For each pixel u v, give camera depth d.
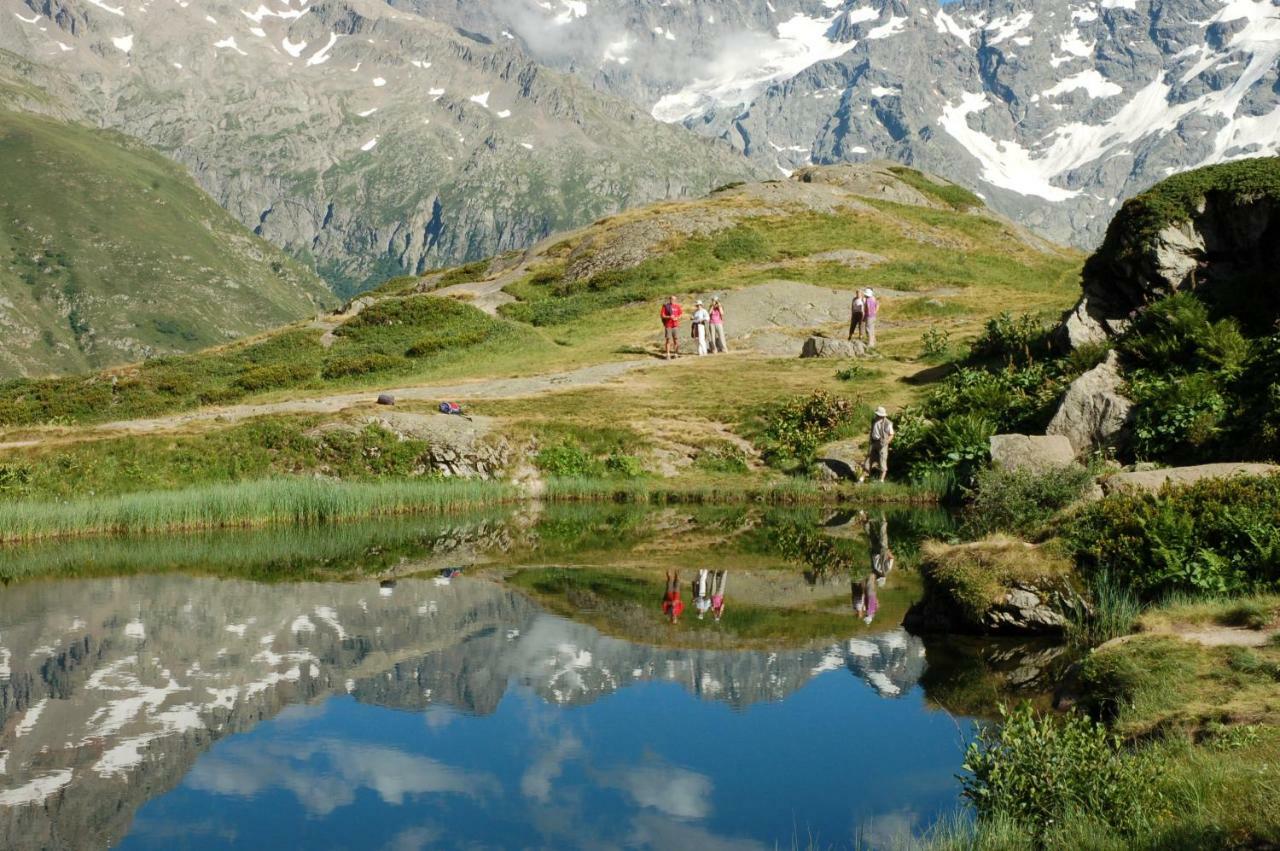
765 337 53.47
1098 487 22.12
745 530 27.70
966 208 102.44
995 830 8.61
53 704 13.34
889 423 32.91
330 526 30.00
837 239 76.75
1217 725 9.39
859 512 30.16
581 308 65.31
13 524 27.80
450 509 32.78
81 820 9.91
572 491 34.03
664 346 53.44
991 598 15.69
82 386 51.69
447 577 21.75
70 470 33.94
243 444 35.97
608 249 77.88
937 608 16.53
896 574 21.44
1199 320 30.28
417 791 10.48
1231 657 10.95
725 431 37.88
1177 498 16.09
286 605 18.95
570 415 39.28
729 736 11.94
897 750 11.44
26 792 10.61
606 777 10.84
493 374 49.34
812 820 9.69
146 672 14.74
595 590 20.14
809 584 20.50
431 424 37.28
